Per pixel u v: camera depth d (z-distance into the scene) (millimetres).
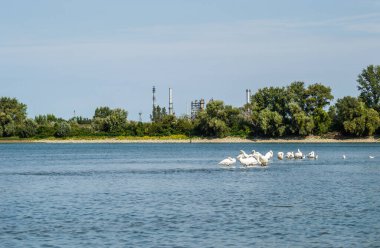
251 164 115312
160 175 96750
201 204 59156
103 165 130000
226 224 47844
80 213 54219
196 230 45594
